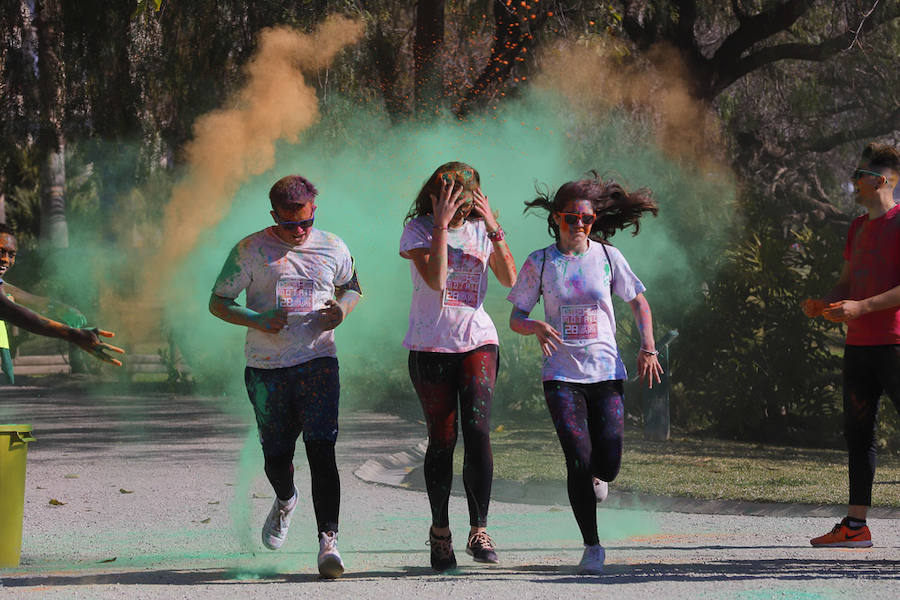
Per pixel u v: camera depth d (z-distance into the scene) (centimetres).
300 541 1611
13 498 1359
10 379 1792
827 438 3394
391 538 1627
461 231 1334
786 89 5484
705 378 3550
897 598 1047
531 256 1344
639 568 1274
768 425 3466
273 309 1298
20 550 1398
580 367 1311
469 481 1335
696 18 5022
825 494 1959
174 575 1277
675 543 1542
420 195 1344
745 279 3462
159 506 1948
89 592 1127
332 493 1271
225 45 4253
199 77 4325
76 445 3005
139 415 3944
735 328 3484
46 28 4425
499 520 1805
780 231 3769
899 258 1391
